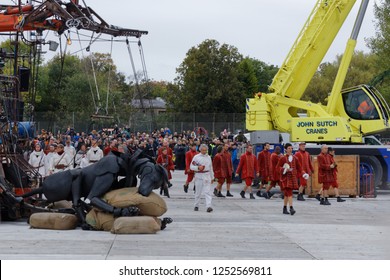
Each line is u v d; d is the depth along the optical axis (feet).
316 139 86.28
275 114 90.02
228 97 241.55
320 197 74.33
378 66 176.45
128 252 37.42
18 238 42.24
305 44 88.53
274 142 88.69
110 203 45.32
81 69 240.73
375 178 81.87
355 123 86.89
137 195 45.32
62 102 203.51
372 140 88.99
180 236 44.24
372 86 87.61
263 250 39.17
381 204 70.64
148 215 46.09
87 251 37.55
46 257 35.45
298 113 91.25
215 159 79.20
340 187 79.00
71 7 64.18
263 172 77.97
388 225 51.65
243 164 77.36
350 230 48.60
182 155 142.20
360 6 86.22
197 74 241.14
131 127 175.22
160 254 36.99
